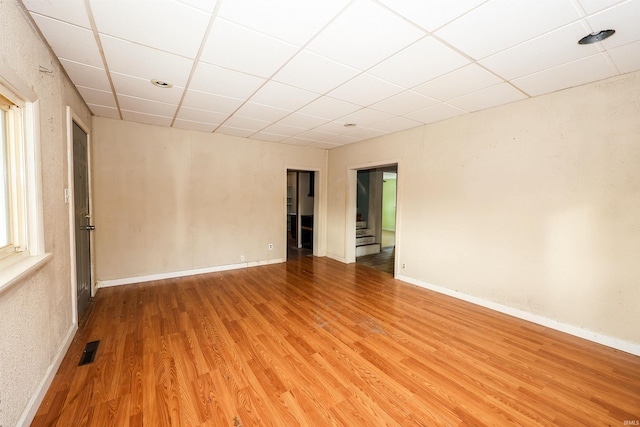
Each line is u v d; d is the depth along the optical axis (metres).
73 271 2.51
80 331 2.60
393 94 2.87
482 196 3.33
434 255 3.89
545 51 2.02
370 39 1.90
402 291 3.88
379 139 4.77
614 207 2.40
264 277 4.51
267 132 4.56
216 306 3.27
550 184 2.77
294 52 2.08
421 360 2.22
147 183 4.12
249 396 1.78
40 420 1.55
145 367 2.06
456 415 1.65
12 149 1.61
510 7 1.55
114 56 2.13
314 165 5.91
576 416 1.65
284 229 5.58
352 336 2.60
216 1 1.53
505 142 3.11
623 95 2.34
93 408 1.65
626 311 2.35
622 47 1.94
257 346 2.39
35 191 1.71
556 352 2.34
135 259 4.09
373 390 1.86
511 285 3.08
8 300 1.35
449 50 2.02
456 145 3.59
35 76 1.74
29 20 1.65
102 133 3.77
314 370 2.07
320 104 3.19
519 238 3.01
